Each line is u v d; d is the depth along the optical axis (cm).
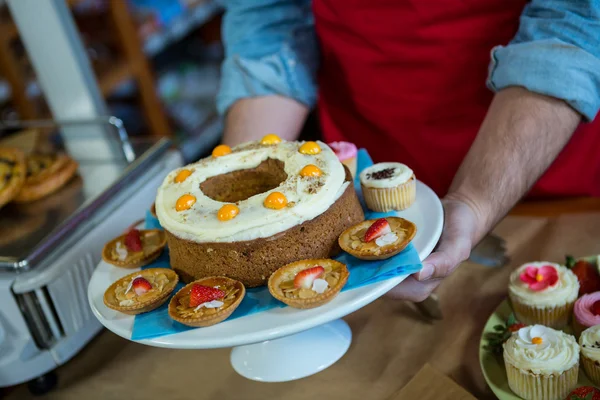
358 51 149
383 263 98
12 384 119
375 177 112
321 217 103
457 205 112
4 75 239
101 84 255
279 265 102
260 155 116
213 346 90
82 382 120
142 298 101
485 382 104
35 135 171
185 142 297
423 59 141
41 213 139
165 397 113
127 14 260
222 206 105
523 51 114
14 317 117
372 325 119
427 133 151
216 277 100
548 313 111
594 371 100
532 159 114
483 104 143
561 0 113
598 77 110
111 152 158
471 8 132
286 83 154
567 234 128
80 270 125
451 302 120
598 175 149
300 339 113
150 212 127
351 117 164
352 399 104
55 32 159
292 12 158
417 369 107
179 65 328
